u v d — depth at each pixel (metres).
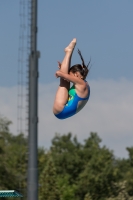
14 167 145.50
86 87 31.23
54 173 147.00
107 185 196.62
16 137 194.25
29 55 38.81
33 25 39.06
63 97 31.12
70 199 176.50
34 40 39.03
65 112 31.08
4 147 150.38
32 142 37.75
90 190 195.75
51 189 144.88
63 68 31.28
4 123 154.88
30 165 37.56
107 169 199.75
